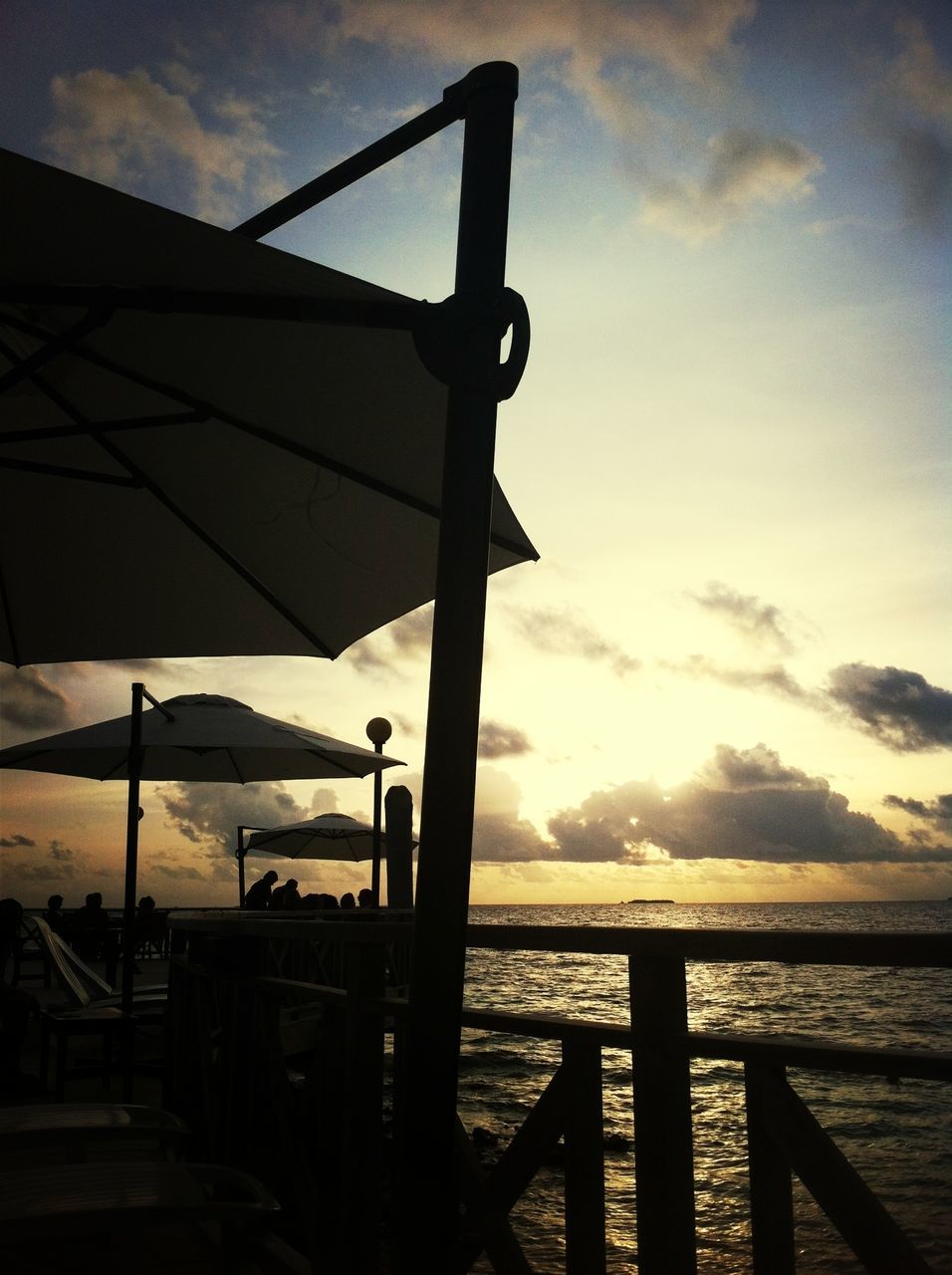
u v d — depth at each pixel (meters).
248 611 3.83
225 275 2.16
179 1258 3.23
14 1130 3.10
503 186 2.09
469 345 1.98
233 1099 4.16
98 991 8.27
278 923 3.77
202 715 8.07
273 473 3.27
